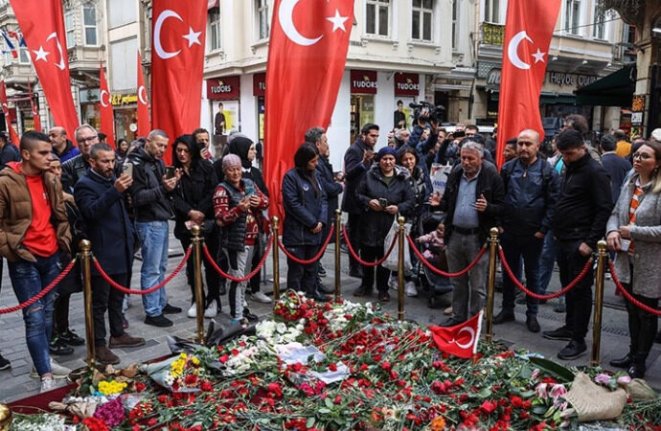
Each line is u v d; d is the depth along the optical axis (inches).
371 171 249.1
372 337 185.3
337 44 235.8
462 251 208.4
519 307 244.8
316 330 192.9
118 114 997.8
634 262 164.7
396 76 706.8
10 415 131.7
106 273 185.2
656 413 139.3
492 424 136.6
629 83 475.2
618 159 271.1
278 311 201.8
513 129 240.7
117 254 187.0
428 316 234.1
